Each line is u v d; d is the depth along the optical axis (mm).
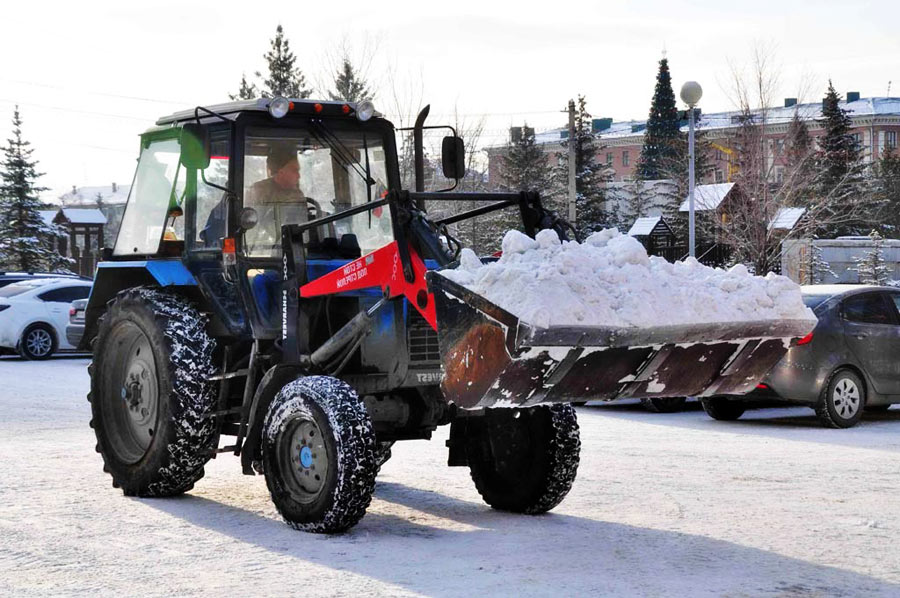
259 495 8102
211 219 7781
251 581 5645
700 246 39625
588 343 5957
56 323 23047
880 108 112438
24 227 51906
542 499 7312
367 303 7371
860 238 40250
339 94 41188
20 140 51812
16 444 10672
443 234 7082
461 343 6258
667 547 6422
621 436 11547
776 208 32469
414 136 8055
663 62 84562
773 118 34656
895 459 9906
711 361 6641
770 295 6707
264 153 7691
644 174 82375
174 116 8250
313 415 6656
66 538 6656
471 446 7668
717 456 10055
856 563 6039
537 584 5570
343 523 6637
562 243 6441
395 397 7617
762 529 6914
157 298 7898
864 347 12695
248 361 7746
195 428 7539
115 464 8148
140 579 5691
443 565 5977
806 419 13430
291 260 7273
